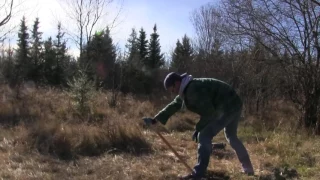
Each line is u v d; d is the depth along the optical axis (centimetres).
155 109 1426
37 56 3027
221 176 560
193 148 777
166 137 905
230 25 1154
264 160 644
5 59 2783
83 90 1145
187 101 515
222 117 519
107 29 2392
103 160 639
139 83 2867
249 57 1228
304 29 1035
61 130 737
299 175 577
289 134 884
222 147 760
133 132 761
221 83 520
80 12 2280
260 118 1233
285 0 1030
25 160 611
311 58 1045
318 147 759
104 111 1165
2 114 985
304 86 1058
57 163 613
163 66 4156
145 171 570
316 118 1033
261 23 1067
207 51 2550
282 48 1066
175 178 542
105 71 2377
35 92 1398
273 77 1290
